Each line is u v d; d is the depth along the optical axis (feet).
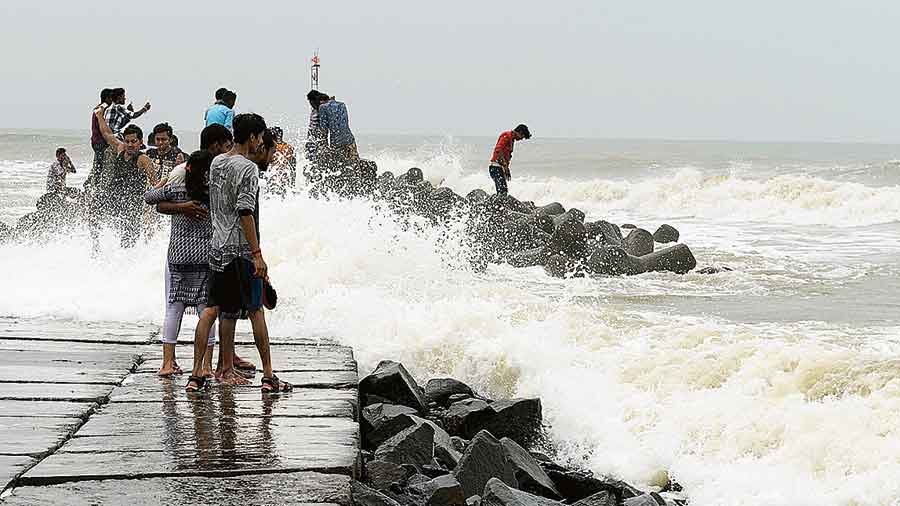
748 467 29.73
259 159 30.09
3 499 20.04
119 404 28.17
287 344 38.34
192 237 31.81
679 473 30.50
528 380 38.04
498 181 86.07
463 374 39.52
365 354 40.27
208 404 28.35
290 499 20.33
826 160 294.05
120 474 21.68
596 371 37.37
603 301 53.36
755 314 48.83
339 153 74.38
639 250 72.38
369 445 30.73
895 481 27.02
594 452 32.86
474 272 61.41
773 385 33.65
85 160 247.09
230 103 58.03
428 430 28.91
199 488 20.93
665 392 34.96
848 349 36.83
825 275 63.87
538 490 27.61
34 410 27.25
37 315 43.68
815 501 27.22
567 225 70.95
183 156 54.29
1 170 201.46
